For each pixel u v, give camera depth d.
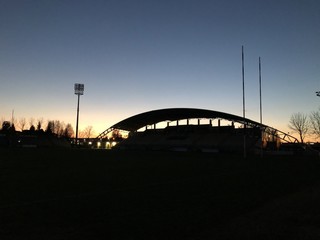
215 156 51.03
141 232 8.09
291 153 67.38
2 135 90.81
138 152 62.06
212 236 7.81
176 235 7.89
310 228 8.50
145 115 82.81
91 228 8.39
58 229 8.29
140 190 14.91
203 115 80.56
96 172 23.50
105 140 100.44
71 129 144.25
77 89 80.06
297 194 13.99
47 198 12.63
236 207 11.12
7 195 13.27
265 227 8.53
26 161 33.31
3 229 8.23
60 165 29.36
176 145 77.00
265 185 17.05
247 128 74.12
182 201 12.14
